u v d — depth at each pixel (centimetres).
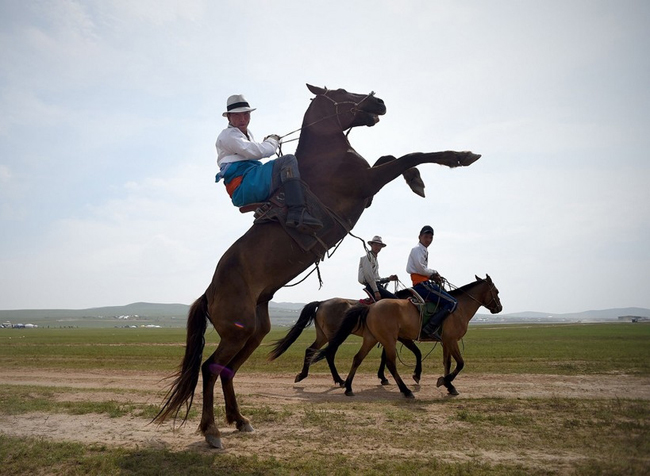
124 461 554
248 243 633
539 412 802
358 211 637
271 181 621
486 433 671
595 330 5253
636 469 513
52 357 2117
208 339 4338
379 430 690
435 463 537
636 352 2056
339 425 717
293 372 1538
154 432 699
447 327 1099
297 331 1288
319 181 625
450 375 1064
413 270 1129
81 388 1099
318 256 634
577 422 721
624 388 1089
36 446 601
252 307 630
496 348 2400
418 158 609
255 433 683
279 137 665
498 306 1150
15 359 2008
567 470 514
